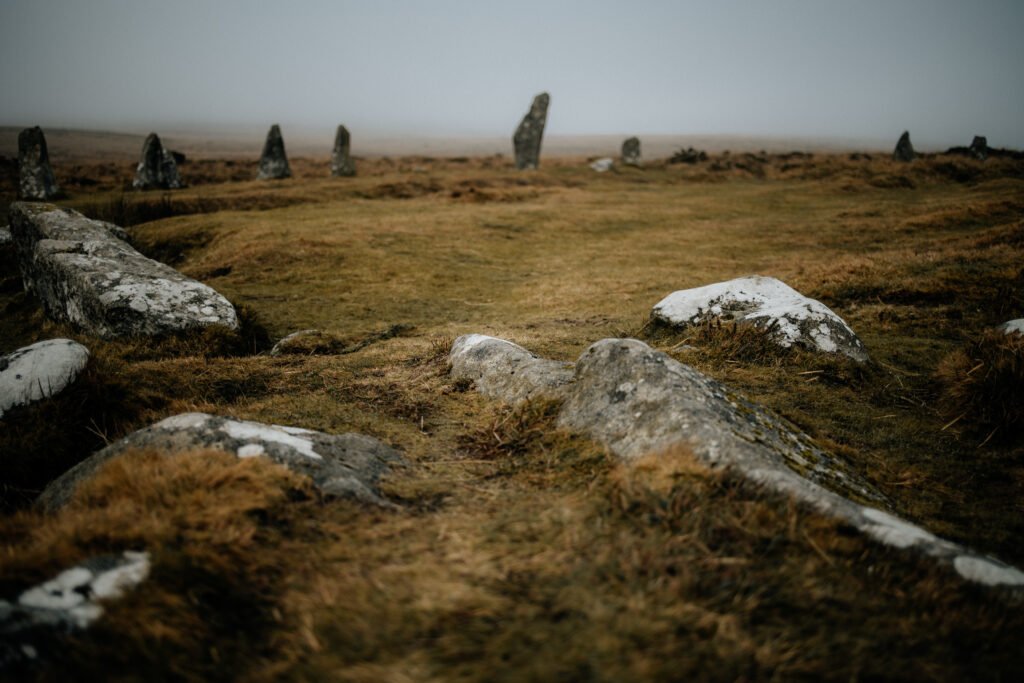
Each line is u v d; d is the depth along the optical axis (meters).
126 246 9.83
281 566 2.55
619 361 4.36
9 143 106.94
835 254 14.63
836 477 3.81
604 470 3.54
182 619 2.18
